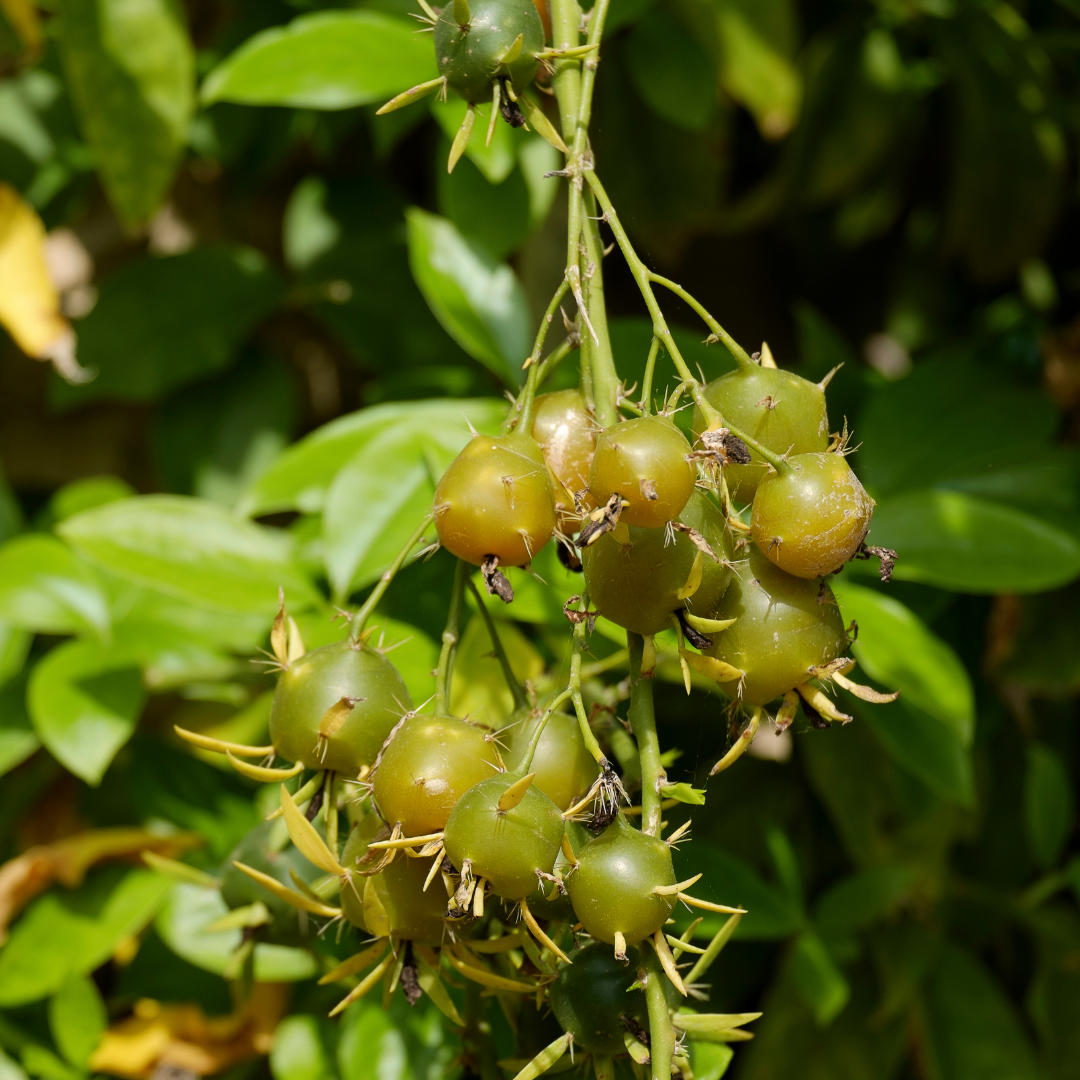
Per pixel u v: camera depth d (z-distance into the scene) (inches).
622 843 18.3
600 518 18.1
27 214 31.1
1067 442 31.0
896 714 24.3
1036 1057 29.0
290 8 31.5
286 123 33.5
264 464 32.6
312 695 19.1
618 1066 20.3
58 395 31.8
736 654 18.6
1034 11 34.0
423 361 33.1
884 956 28.2
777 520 18.5
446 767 18.6
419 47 24.9
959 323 37.7
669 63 29.9
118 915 25.8
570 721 19.8
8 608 25.7
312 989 26.0
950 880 30.3
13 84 33.5
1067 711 31.9
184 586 24.1
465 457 18.7
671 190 34.2
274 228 36.9
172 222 36.5
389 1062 23.0
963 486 26.8
